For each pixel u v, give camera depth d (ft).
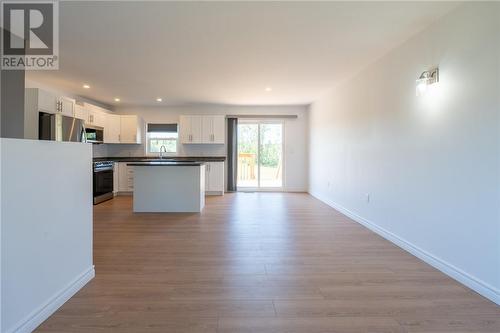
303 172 27.20
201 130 25.76
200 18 9.25
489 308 6.74
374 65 13.39
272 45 11.48
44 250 6.27
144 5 8.48
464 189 8.00
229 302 6.98
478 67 7.51
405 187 10.89
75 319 6.23
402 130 11.10
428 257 9.50
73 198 7.37
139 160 24.88
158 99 23.13
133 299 7.09
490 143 7.16
